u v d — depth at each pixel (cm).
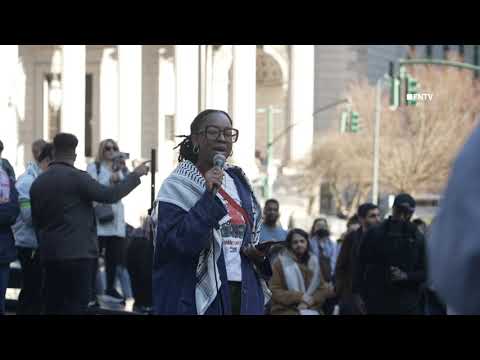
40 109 6047
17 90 5825
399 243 1463
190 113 5406
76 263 1226
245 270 708
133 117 5575
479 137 267
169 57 6075
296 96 6894
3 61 4444
